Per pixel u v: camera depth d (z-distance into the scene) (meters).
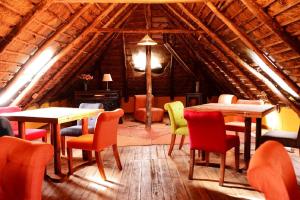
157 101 9.83
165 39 7.87
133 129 7.05
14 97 5.43
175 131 4.66
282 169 1.66
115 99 7.89
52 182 3.62
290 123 5.85
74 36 5.32
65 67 6.12
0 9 3.26
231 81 7.58
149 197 3.18
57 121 3.59
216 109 4.00
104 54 8.32
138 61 8.69
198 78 8.70
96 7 4.98
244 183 3.53
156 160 4.50
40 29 4.22
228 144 3.50
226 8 4.38
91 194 3.27
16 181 1.82
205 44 6.58
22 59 4.54
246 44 4.57
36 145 1.84
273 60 4.64
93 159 4.54
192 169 3.65
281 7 3.26
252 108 4.09
